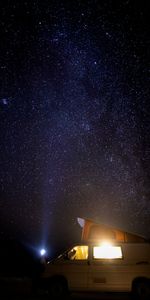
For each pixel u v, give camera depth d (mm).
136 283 8898
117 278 8969
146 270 8953
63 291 9102
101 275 9047
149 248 9172
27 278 12414
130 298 9383
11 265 15102
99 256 9242
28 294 9742
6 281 11734
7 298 9070
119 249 9234
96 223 11922
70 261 9273
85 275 9094
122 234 11586
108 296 9812
